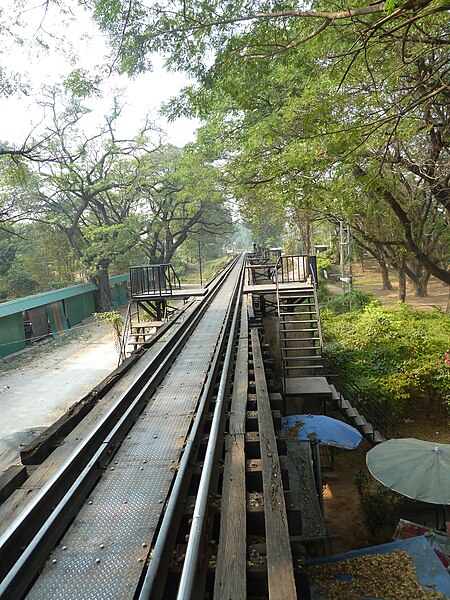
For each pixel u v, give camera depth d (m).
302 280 17.06
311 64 8.80
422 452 7.50
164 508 3.54
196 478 4.06
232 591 2.62
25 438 5.00
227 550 2.98
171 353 8.08
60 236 39.16
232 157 20.38
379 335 15.32
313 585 4.37
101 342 26.55
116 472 4.10
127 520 3.40
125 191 34.72
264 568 2.84
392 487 6.97
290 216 32.91
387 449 7.84
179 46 8.30
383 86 10.15
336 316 21.33
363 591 4.28
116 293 43.44
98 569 2.90
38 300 28.19
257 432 4.87
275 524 3.20
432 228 19.08
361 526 8.79
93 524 3.36
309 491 7.06
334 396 11.48
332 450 10.96
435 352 13.59
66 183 30.56
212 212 39.19
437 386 12.30
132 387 5.96
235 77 8.98
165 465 4.22
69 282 41.34
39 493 3.42
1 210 22.44
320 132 8.67
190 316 11.81
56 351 24.77
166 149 33.75
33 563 2.86
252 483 3.96
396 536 6.82
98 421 4.77
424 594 4.20
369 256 48.25
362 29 7.14
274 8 7.94
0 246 43.00
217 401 5.23
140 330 16.52
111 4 7.95
